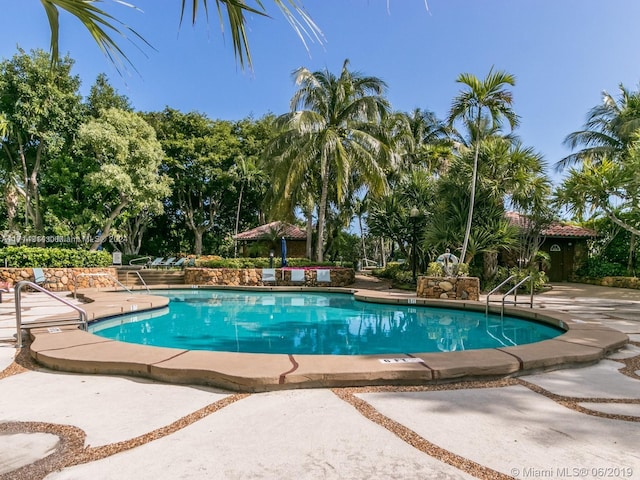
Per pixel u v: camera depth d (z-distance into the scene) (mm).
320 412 2926
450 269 11211
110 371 3914
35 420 2789
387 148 17656
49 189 20109
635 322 7398
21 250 13969
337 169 17203
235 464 2166
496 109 11930
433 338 6980
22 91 16750
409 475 2051
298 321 8828
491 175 13359
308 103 18172
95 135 17078
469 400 3195
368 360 3959
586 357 4328
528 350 4453
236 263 17484
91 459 2227
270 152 18359
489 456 2256
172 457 2246
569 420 2775
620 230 16359
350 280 16953
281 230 24641
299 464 2164
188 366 3705
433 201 15836
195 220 31703
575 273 17672
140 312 8984
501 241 12664
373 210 17094
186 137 28656
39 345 4625
